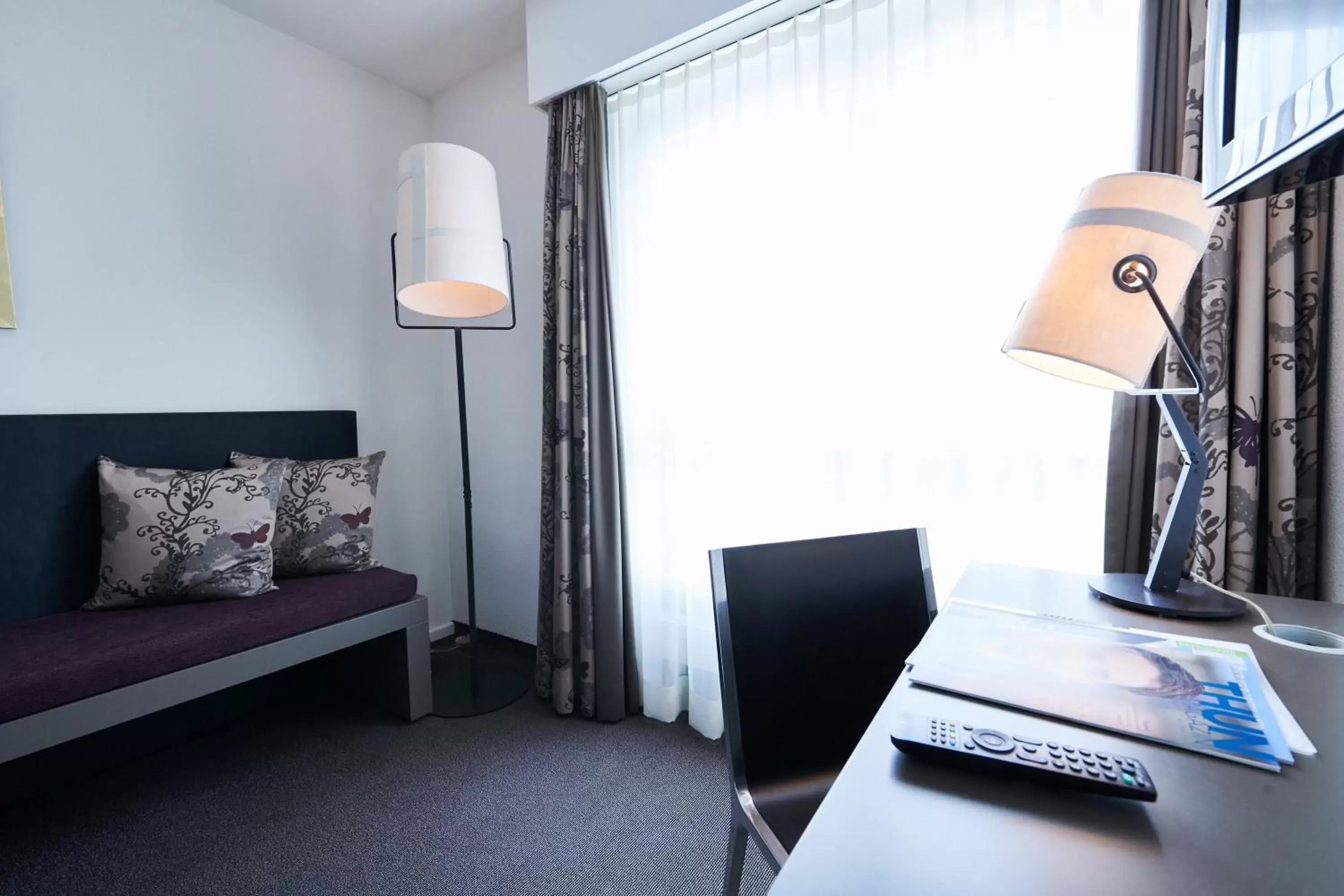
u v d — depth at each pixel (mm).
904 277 1635
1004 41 1467
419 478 2760
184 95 2006
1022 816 468
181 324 2018
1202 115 1177
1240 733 561
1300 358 1155
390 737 1977
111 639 1483
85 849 1462
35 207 1716
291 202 2295
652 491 2113
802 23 1740
